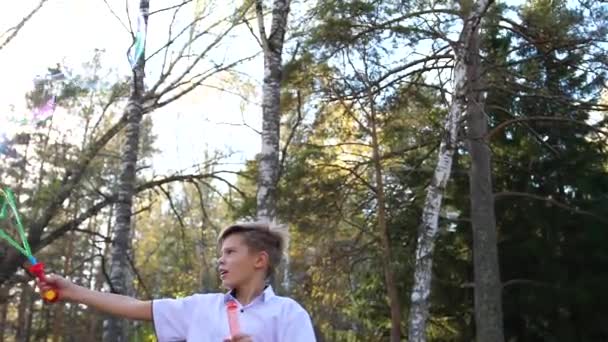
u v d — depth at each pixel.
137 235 37.06
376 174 14.54
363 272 16.66
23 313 29.45
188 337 2.57
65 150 14.60
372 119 14.45
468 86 13.77
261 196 11.72
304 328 2.55
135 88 12.73
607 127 16.17
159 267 35.25
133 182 12.58
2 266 13.20
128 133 12.73
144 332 20.45
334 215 14.15
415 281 13.88
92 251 30.48
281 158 14.06
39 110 9.45
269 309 2.57
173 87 14.30
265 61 12.38
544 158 16.33
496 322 13.37
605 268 16.00
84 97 13.24
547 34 13.61
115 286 11.92
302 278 15.33
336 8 13.11
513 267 16.53
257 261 2.62
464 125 14.70
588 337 16.02
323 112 14.68
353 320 20.30
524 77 13.95
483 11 12.98
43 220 13.37
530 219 16.33
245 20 12.98
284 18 12.60
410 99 14.83
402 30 13.30
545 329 16.41
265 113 12.12
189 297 2.68
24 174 14.69
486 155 14.16
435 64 14.55
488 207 13.92
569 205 16.12
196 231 25.42
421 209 15.68
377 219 15.41
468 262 17.14
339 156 15.27
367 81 14.01
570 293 15.59
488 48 15.61
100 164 14.75
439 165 14.23
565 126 16.00
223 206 24.12
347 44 13.46
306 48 13.32
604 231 15.53
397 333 14.07
